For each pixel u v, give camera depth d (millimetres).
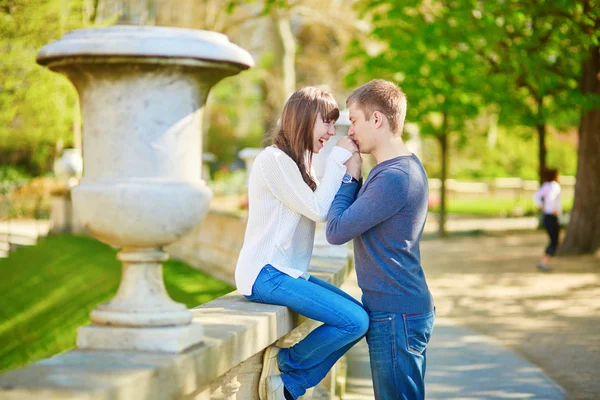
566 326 7922
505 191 34562
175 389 2123
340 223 3051
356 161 3268
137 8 18844
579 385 5480
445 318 8500
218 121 37031
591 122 14117
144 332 2211
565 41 13422
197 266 14445
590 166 14172
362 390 5684
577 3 11523
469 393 5258
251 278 3168
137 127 2131
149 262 2285
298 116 3170
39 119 15734
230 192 26672
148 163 2143
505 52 13375
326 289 3156
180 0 20328
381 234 3082
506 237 19312
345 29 24266
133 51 2041
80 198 2152
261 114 35219
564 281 11273
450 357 6445
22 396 1735
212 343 2385
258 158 3148
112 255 16578
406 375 3125
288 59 24297
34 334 12367
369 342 3193
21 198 26781
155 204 2121
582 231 14273
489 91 15164
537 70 12977
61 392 1768
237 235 12461
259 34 28484
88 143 2188
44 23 11773
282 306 3121
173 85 2162
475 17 12883
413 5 14297
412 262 3107
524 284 11086
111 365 2043
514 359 6355
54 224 21047
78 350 2215
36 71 12414
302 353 3182
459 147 21469
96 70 2109
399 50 14984
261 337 2820
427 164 38000
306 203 3102
